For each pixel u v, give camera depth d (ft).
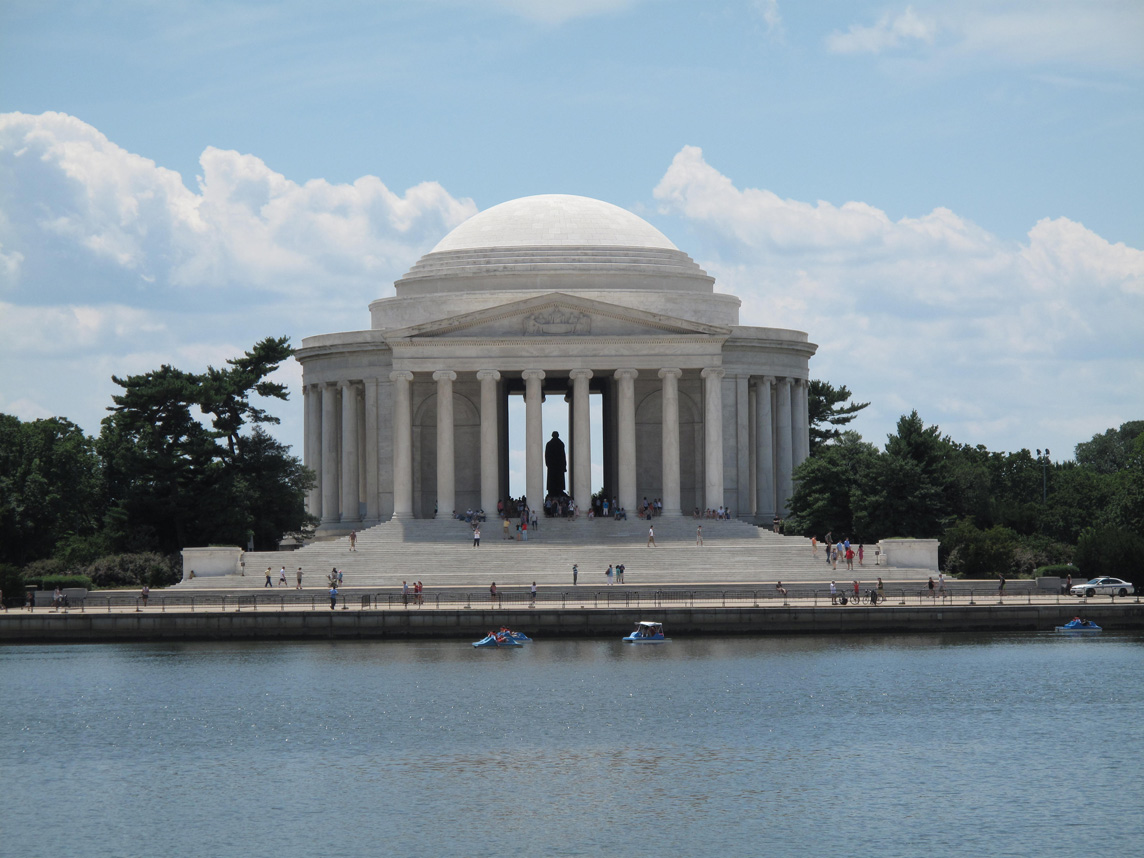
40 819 229.86
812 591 445.37
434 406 590.14
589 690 319.68
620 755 264.11
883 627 406.21
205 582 467.52
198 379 550.77
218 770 257.96
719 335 545.85
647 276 590.55
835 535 531.91
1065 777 248.93
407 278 605.73
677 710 299.17
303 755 267.18
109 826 225.97
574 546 492.95
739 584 452.35
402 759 262.67
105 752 271.90
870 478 515.50
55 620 402.72
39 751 273.54
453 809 232.32
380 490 588.09
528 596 429.38
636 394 590.14
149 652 385.91
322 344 602.44
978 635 405.59
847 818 226.58
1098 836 216.95
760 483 598.34
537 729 283.59
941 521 513.45
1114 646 384.06
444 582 465.47
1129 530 527.81
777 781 247.09
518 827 222.89
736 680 331.57
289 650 385.70
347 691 321.93
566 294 542.16
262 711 303.07
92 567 492.13
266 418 553.64
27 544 552.41
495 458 542.98
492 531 521.24
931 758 261.65
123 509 524.93
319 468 616.80
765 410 599.16
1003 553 494.18
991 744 272.10
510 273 584.81
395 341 544.62
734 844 214.69
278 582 473.26
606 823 224.74
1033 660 359.87
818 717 293.64
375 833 220.84
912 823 223.71
